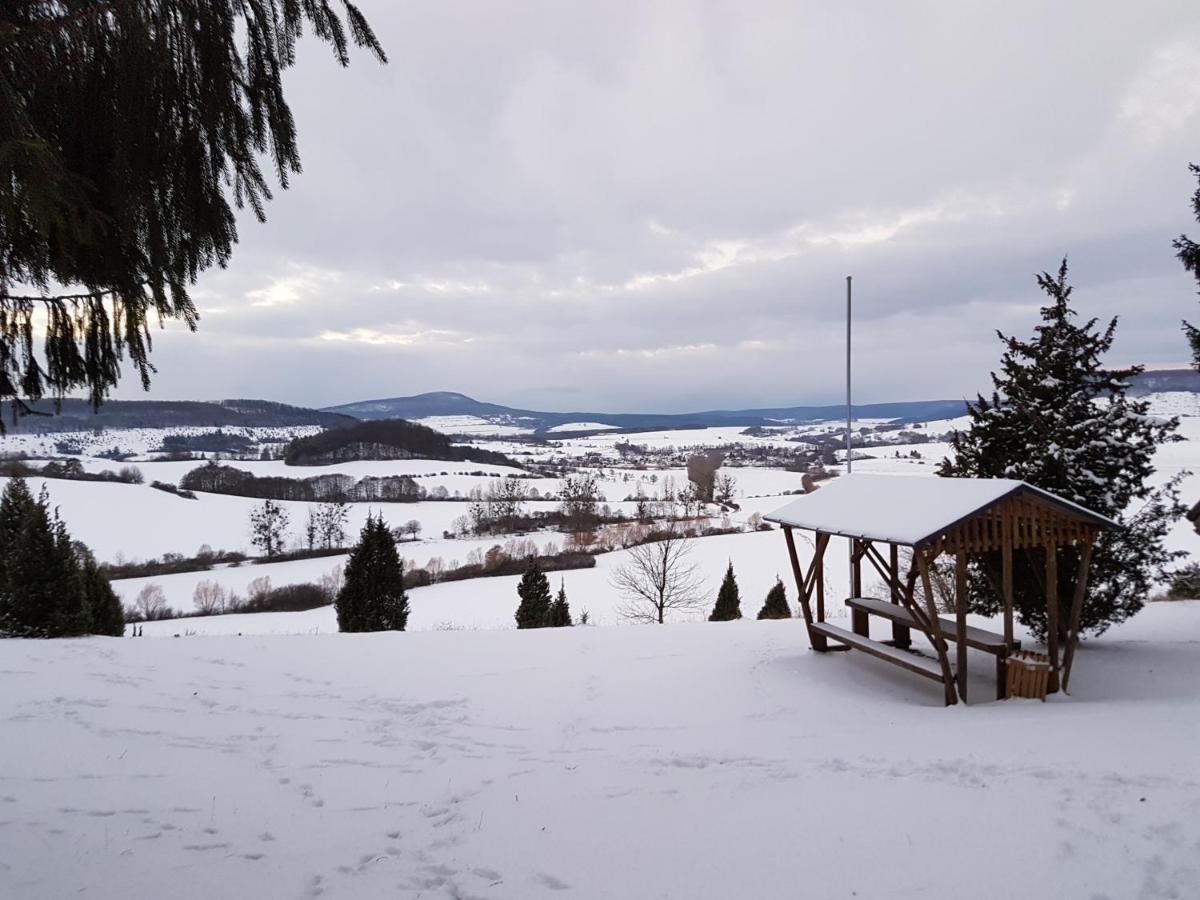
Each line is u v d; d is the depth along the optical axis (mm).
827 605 24188
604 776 5461
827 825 4355
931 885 3604
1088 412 10031
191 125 3096
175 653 10141
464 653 10531
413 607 32844
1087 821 4180
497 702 7934
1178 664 9000
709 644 11219
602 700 8031
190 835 4246
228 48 3064
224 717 7148
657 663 9875
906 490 9172
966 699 7840
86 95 2893
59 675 8508
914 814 4461
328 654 10414
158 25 2875
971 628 9227
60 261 3047
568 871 3838
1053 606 8109
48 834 4113
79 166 2994
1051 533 8055
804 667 9586
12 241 2941
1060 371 10133
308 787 5227
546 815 4645
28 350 3293
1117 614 9688
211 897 3494
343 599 16891
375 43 3383
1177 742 5625
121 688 8070
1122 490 9797
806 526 9773
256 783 5281
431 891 3627
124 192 2939
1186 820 4082
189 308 3447
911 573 8977
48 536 11742
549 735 6723
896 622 9484
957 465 11078
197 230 3213
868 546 10258
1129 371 9922
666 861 3943
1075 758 5344
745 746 6285
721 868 3848
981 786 4887
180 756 5848
